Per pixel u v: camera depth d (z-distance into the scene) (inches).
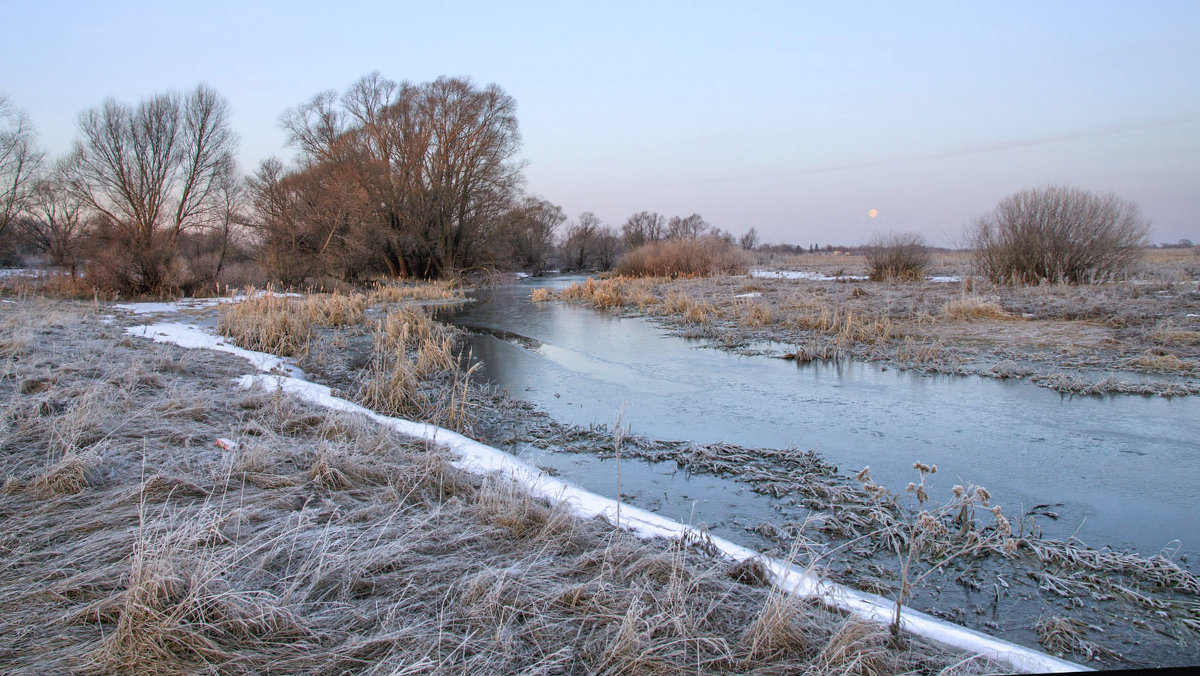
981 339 482.6
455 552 150.6
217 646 109.0
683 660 111.9
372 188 1413.6
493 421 311.3
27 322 468.4
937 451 261.0
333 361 454.0
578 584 134.8
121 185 1000.9
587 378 406.9
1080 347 440.5
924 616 138.0
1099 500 211.9
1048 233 745.0
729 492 221.1
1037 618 144.3
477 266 1600.6
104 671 101.5
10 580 127.7
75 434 202.5
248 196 1198.3
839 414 316.2
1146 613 146.2
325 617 120.3
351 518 165.9
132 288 914.7
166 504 159.6
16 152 1018.1
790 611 120.0
